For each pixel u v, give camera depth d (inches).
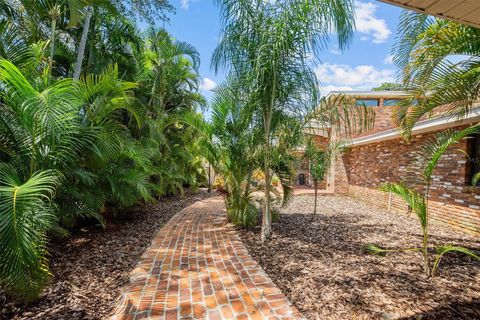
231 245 155.3
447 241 161.6
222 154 191.6
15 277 70.7
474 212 179.5
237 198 193.9
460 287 98.3
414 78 132.8
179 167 378.0
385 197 296.8
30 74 130.1
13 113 109.1
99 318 81.6
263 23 143.3
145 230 193.2
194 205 307.6
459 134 106.4
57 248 143.6
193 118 198.4
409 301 88.4
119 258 135.1
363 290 96.8
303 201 346.0
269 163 164.2
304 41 139.0
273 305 88.2
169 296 95.1
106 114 143.6
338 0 132.2
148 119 255.0
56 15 155.1
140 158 179.3
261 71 138.9
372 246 138.7
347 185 414.0
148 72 300.7
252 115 160.6
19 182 87.9
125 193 175.2
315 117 152.8
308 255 136.3
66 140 108.7
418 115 146.3
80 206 144.3
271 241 161.9
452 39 113.4
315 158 228.5
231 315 82.7
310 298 92.1
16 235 65.1
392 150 299.0
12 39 131.1
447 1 66.1
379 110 423.2
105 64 213.6
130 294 96.3
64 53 193.0
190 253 141.6
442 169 211.2
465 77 118.6
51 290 96.1
